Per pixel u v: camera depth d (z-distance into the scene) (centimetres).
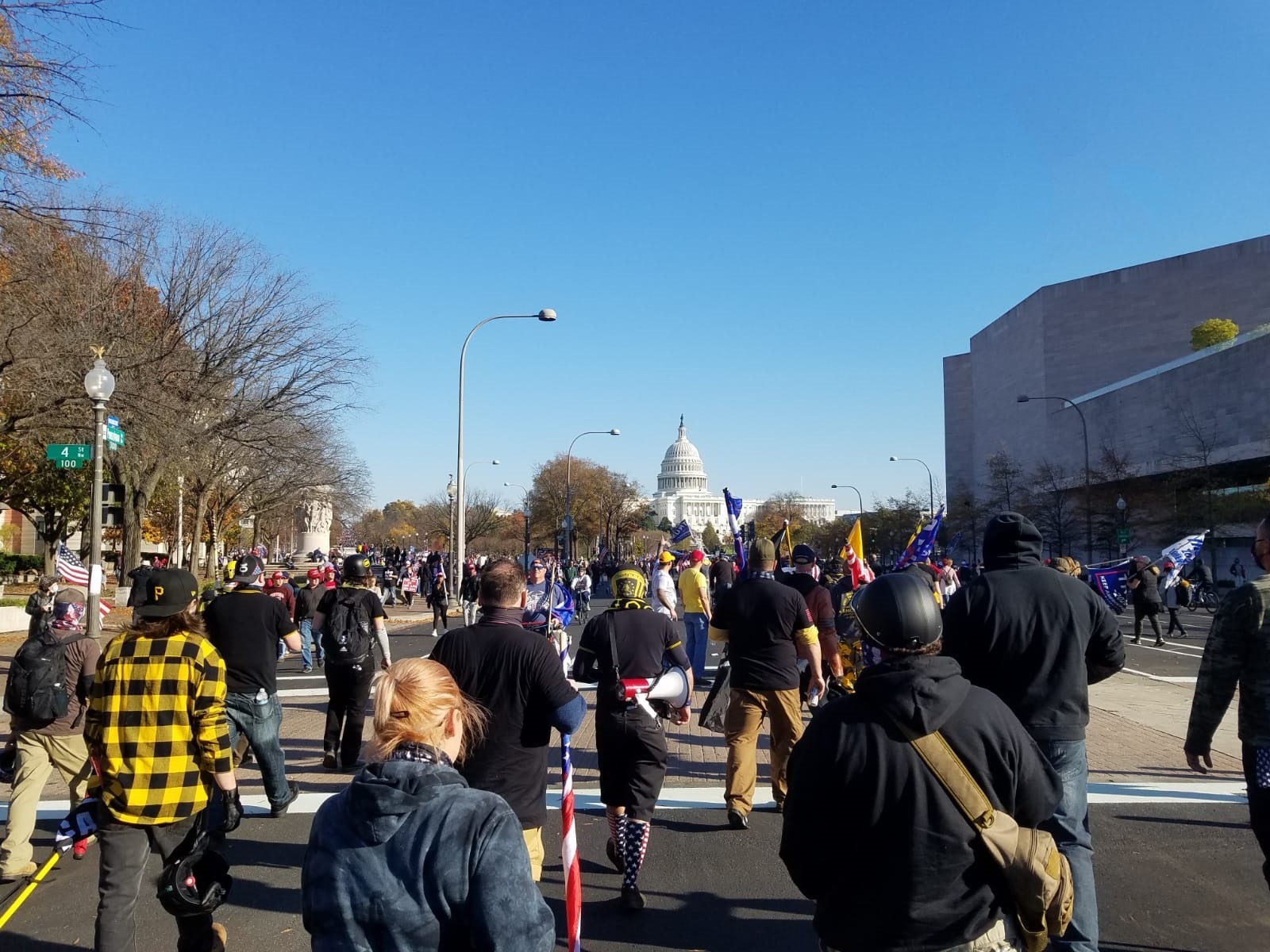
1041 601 404
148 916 523
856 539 920
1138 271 7419
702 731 1035
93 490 1212
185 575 435
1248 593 393
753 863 596
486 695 425
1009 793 248
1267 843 386
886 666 256
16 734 589
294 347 2920
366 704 862
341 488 4425
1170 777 804
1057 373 7731
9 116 1336
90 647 590
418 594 4653
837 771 247
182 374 2520
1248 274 6956
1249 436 5344
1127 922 490
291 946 477
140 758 405
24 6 1209
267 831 675
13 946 480
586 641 548
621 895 532
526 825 423
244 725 681
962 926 242
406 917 211
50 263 1864
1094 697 1253
